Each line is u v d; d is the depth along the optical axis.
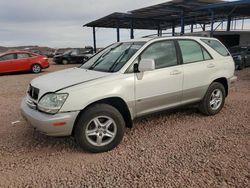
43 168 3.78
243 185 3.21
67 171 3.68
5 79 14.27
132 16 28.89
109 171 3.64
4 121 5.94
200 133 4.93
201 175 3.45
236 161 3.80
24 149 4.43
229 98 7.68
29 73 17.64
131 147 4.39
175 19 31.34
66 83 4.19
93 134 4.18
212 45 5.95
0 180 3.48
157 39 5.00
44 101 4.03
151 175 3.49
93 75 4.46
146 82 4.62
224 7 21.58
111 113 4.23
